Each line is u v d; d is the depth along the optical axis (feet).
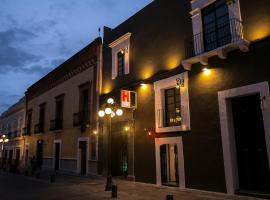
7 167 95.55
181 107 37.06
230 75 31.55
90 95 60.34
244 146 30.91
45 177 60.44
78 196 35.24
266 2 29.19
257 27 29.68
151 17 46.06
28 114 100.01
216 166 31.96
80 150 61.87
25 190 42.86
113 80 53.57
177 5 41.11
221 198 30.40
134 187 39.83
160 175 39.47
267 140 27.40
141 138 43.88
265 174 28.68
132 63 48.91
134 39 49.24
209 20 35.65
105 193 36.19
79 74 66.74
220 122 32.04
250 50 29.84
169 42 41.50
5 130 129.29
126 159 49.60
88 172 57.00
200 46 35.55
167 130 38.60
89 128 58.75
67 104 70.74
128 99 45.42
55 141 74.49
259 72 28.84
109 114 39.52
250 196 28.37
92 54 61.82
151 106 42.98
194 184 34.09
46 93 86.17
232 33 31.58
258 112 30.04
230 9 32.37
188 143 35.73
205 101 34.19
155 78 42.83
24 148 99.60
